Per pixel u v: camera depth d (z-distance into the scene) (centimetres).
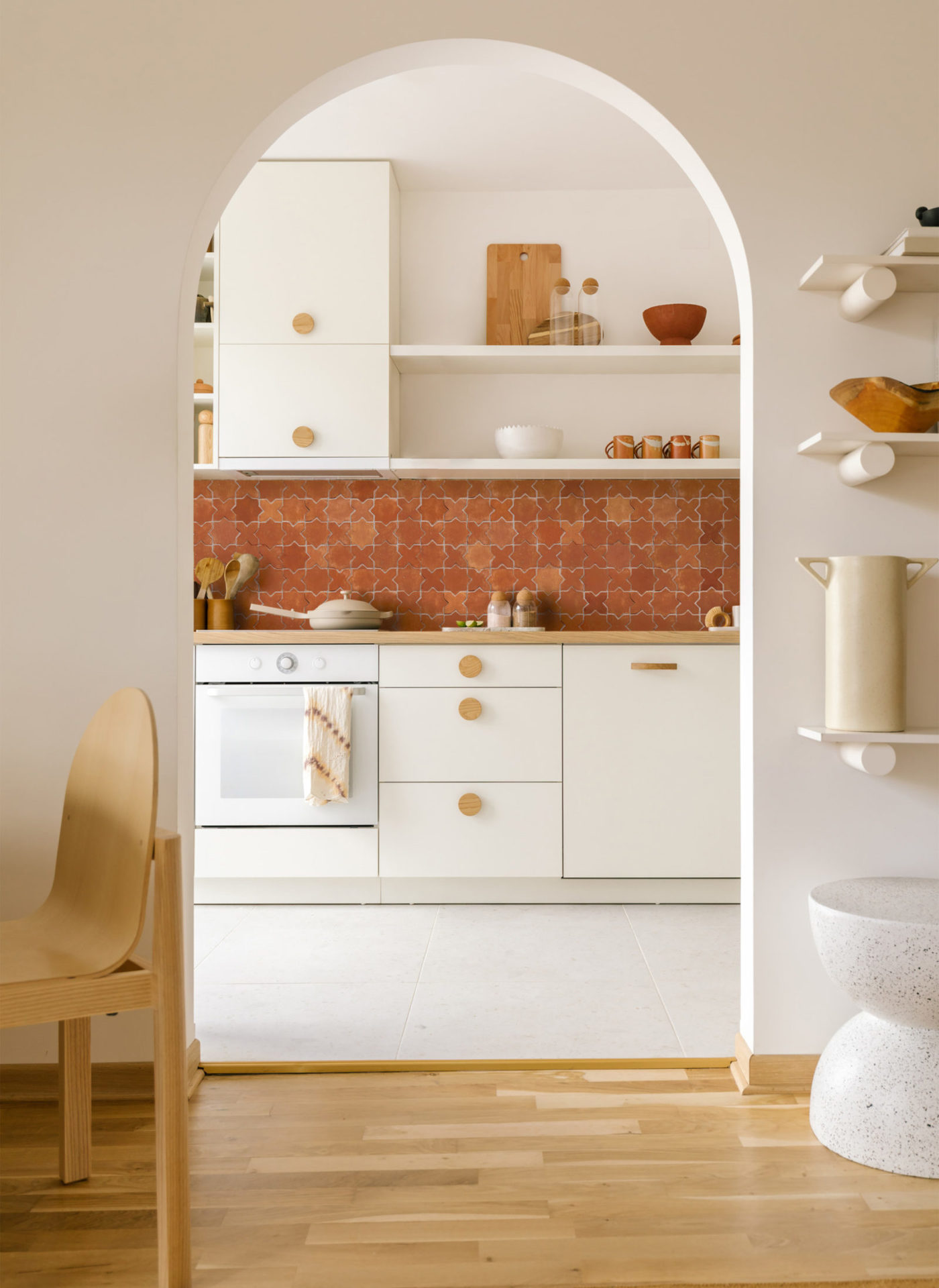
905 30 178
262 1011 215
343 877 304
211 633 299
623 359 323
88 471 179
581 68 179
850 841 179
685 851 299
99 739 146
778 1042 177
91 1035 174
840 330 179
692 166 186
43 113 178
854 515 180
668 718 298
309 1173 148
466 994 225
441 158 316
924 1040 152
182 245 179
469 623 338
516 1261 126
